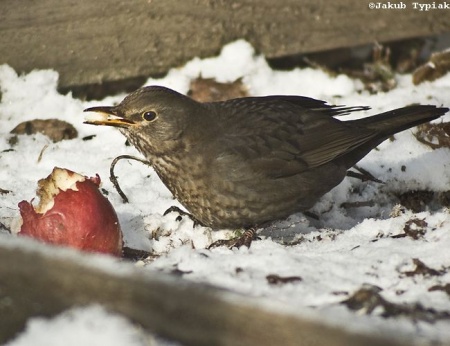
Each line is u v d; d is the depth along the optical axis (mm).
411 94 14461
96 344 7375
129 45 14367
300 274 8930
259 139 11328
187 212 11617
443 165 12406
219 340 7348
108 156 12859
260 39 14844
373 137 11727
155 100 11164
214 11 14562
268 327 7207
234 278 8812
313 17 15023
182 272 9039
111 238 9547
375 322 7594
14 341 7594
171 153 11203
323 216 12055
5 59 13984
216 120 11414
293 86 14656
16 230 10188
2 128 13367
